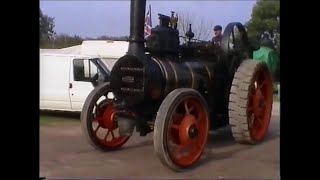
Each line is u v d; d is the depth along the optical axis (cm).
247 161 501
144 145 603
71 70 873
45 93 884
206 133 477
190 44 582
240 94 557
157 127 426
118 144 572
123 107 476
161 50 506
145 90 453
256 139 594
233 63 604
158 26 528
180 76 498
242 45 631
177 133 461
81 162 498
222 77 597
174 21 543
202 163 495
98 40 998
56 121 836
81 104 867
